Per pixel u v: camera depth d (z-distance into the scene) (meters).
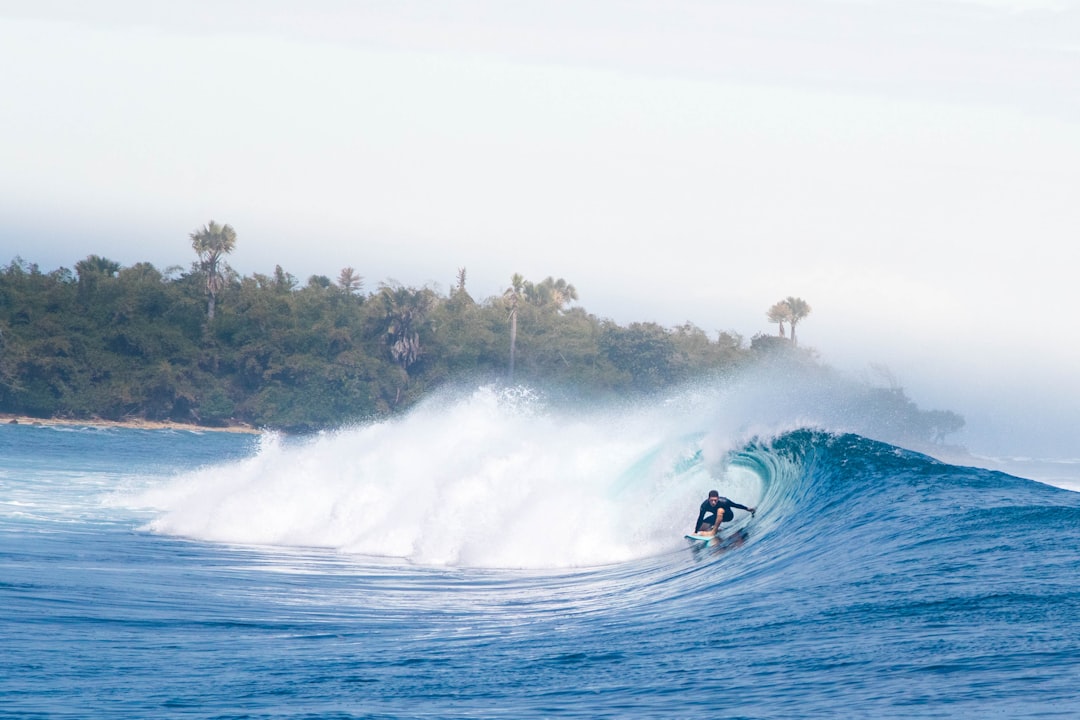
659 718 30.42
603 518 83.19
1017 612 38.97
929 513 61.69
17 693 35.00
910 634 37.91
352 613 55.81
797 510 74.06
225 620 52.00
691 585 60.62
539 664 39.91
